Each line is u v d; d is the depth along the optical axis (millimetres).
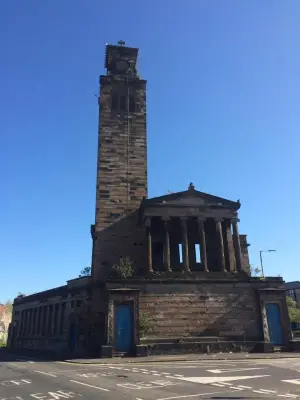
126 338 41000
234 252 51250
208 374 23359
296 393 16016
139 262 53625
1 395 16922
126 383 19797
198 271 48031
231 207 50812
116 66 66938
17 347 72812
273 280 45875
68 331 54875
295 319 82312
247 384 18859
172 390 17219
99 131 60219
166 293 43906
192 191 50875
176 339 41594
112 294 42438
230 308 44156
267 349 41406
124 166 58562
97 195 56438
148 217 49312
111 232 54625
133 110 62656
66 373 25828
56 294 61844
